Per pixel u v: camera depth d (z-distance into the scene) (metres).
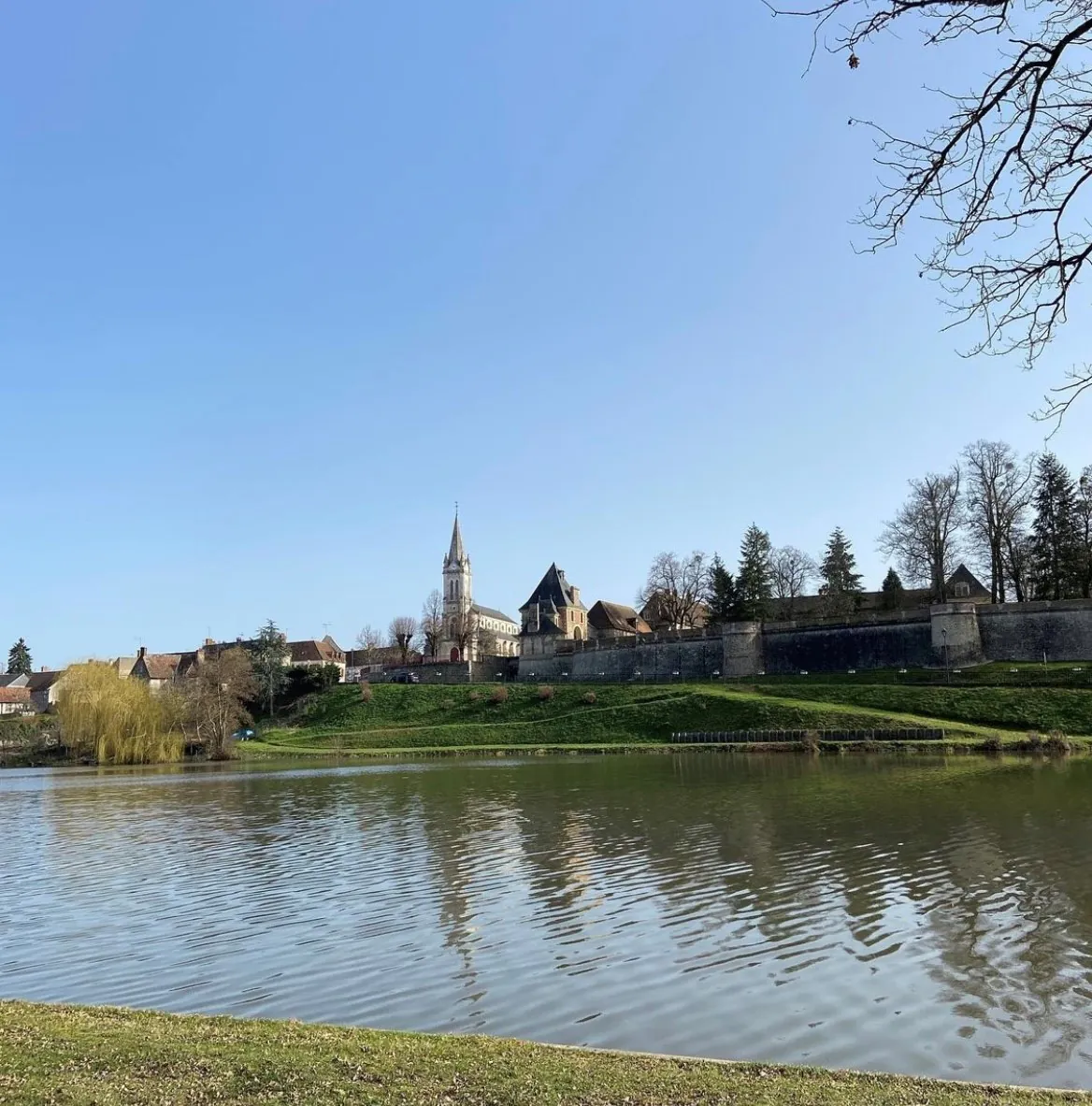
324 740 96.00
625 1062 11.48
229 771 71.62
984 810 33.84
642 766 57.88
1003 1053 13.58
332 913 23.33
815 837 30.06
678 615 124.56
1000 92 9.59
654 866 26.78
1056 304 10.28
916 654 86.25
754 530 114.00
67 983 18.84
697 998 16.30
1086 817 31.44
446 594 181.75
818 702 74.81
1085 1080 12.65
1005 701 66.88
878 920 20.42
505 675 119.94
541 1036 14.90
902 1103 9.89
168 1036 12.22
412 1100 9.85
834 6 9.11
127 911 24.84
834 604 113.06
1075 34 9.02
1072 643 78.75
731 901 22.48
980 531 92.06
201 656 122.50
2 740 106.50
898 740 61.22
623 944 19.55
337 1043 11.96
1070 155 9.73
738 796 40.88
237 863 31.00
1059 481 95.31
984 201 10.20
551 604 149.75
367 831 36.00
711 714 76.56
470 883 25.88
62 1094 9.88
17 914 24.89
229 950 20.59
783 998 16.09
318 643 168.12
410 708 104.38
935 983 16.53
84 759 90.94
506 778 54.03
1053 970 16.92
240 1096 9.91
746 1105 9.79
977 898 21.73
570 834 32.72
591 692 93.94
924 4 9.12
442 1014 16.03
